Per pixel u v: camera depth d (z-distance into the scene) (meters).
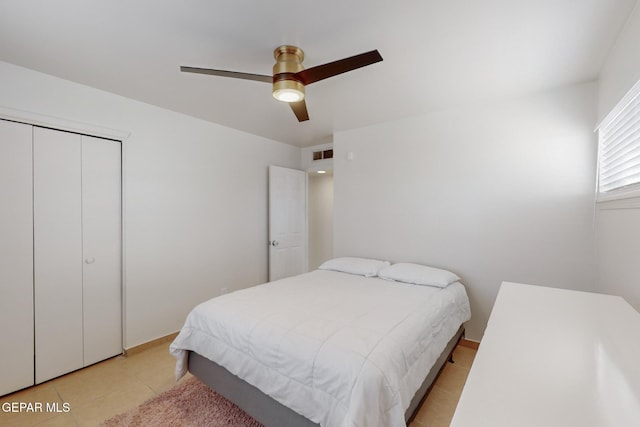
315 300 2.07
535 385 0.73
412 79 2.25
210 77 2.24
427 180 3.01
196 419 1.78
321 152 4.46
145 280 2.75
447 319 2.09
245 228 3.75
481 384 0.74
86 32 1.67
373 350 1.33
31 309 2.13
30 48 1.83
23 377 2.10
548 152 2.42
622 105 1.70
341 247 3.66
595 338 1.01
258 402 1.57
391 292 2.30
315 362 1.34
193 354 1.99
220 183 3.43
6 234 2.03
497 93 2.49
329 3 1.43
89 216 2.42
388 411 1.21
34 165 2.15
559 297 1.51
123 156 2.60
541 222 2.45
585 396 0.68
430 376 1.76
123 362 2.50
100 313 2.49
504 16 1.51
